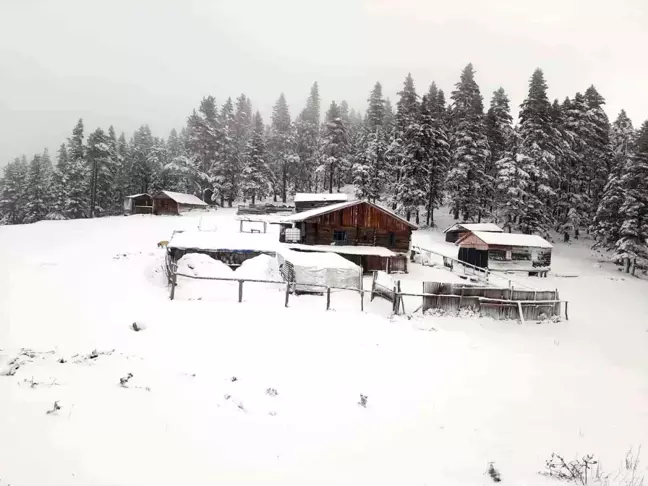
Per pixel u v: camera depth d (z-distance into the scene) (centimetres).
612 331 2142
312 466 627
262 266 2645
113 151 8000
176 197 6375
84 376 794
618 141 6462
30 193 7675
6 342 1085
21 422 557
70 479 457
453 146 6294
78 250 3372
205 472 546
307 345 1299
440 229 5694
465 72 6356
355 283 2358
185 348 1156
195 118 7850
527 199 5066
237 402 816
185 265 2458
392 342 1438
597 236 4962
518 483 637
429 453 722
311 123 9238
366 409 888
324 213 3466
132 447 557
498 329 1862
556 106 5744
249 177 7012
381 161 6316
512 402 1025
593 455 768
